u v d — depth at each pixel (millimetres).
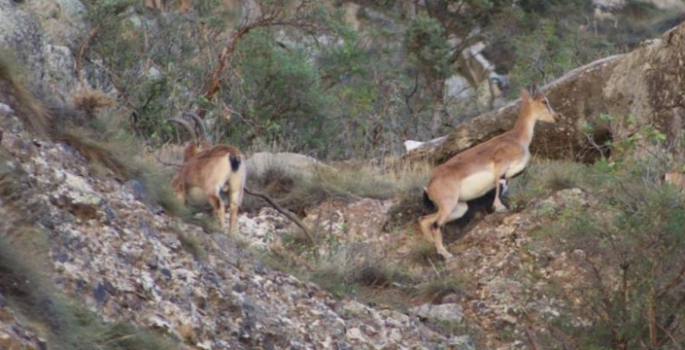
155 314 25625
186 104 53656
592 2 98125
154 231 28547
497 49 92312
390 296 34625
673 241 31531
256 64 58031
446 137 45594
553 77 70375
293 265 33188
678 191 33344
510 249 37438
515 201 39594
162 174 33219
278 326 28203
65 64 49062
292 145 54875
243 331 27297
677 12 100188
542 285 35031
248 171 42031
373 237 39375
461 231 39406
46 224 25906
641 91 43312
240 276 29547
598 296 31938
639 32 96938
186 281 27344
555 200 38688
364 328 30453
